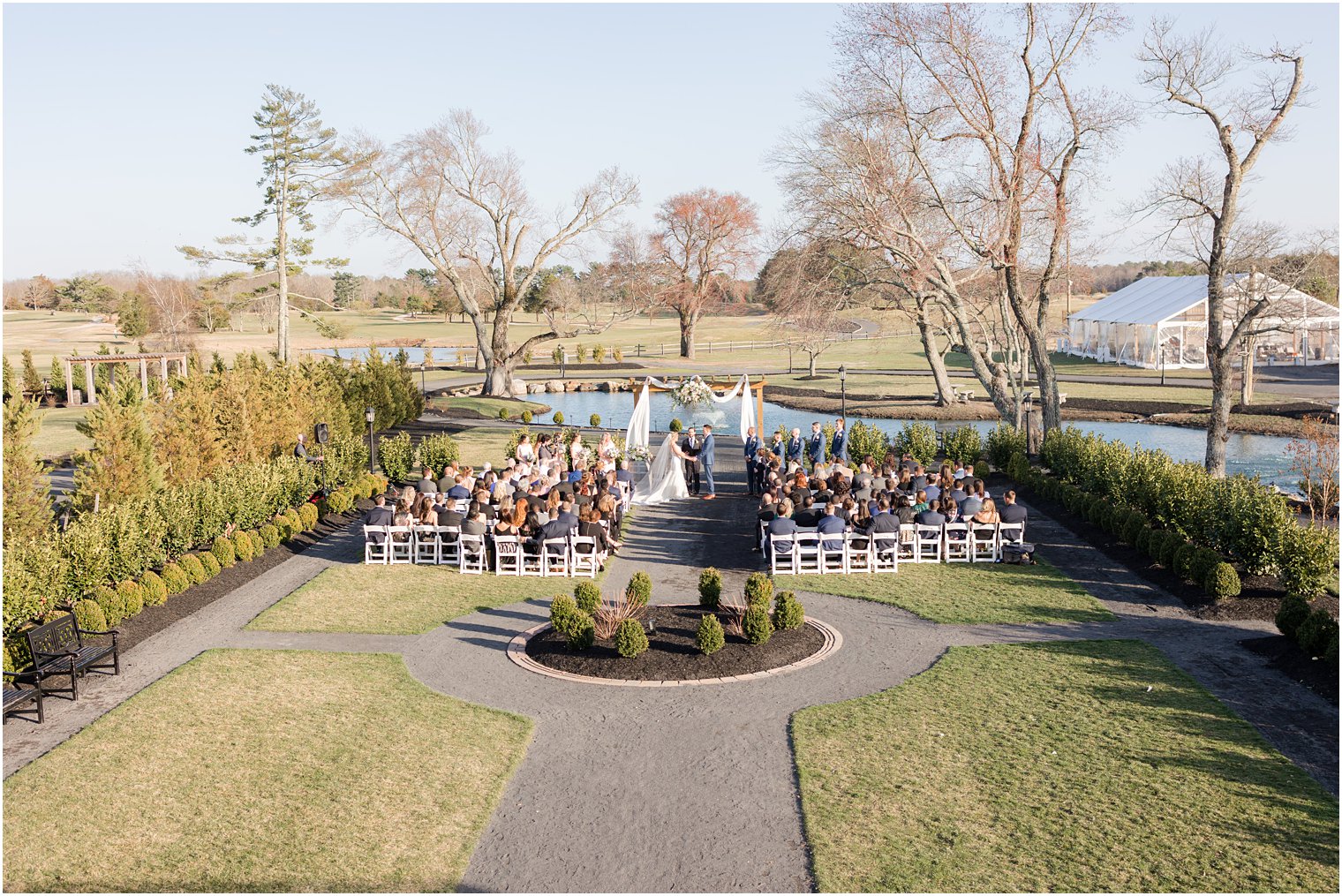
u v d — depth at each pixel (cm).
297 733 1116
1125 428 4112
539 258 5722
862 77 3256
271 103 5528
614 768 1036
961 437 3045
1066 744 1071
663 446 2594
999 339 4059
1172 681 1252
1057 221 3089
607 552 1941
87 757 1044
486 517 1895
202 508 1788
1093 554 1934
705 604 1523
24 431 1568
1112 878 809
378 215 5441
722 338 10344
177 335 6994
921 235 3534
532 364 7900
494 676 1304
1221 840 866
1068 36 2950
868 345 9169
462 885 817
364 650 1404
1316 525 2100
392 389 4134
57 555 1393
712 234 8544
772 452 2602
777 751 1071
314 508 2158
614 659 1334
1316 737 1080
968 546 1891
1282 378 5466
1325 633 1251
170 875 822
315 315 6069
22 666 1209
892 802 948
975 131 3139
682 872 834
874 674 1302
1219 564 1553
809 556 1894
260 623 1520
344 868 839
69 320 10762
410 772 1020
